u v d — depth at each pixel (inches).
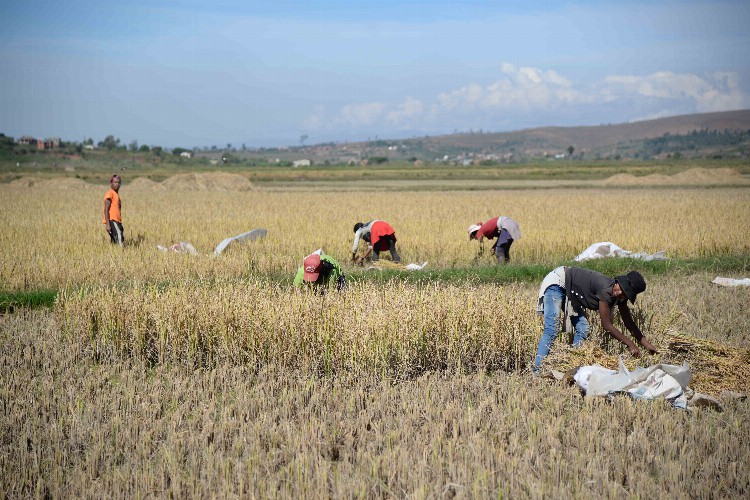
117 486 174.4
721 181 2518.5
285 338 290.2
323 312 293.4
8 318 374.0
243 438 204.7
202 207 1091.9
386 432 212.8
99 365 301.1
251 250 597.3
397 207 1088.8
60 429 209.2
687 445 201.2
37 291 425.1
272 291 337.1
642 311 314.8
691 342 284.5
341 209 1031.6
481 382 261.9
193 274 505.0
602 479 180.5
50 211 970.7
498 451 193.2
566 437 206.2
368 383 268.4
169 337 303.3
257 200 1331.2
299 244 626.2
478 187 2326.5
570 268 285.1
